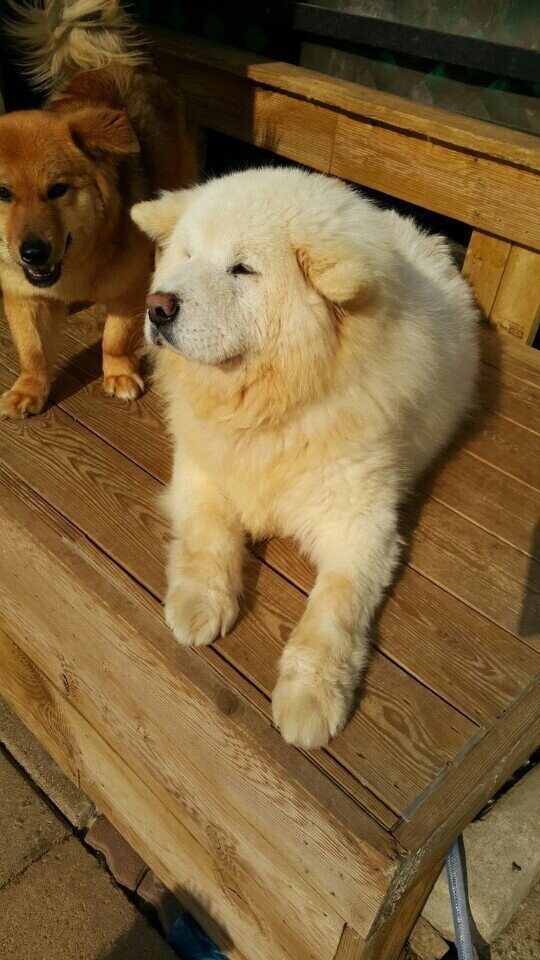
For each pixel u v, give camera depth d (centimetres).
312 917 62
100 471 83
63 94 107
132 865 88
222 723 59
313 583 72
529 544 78
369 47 124
